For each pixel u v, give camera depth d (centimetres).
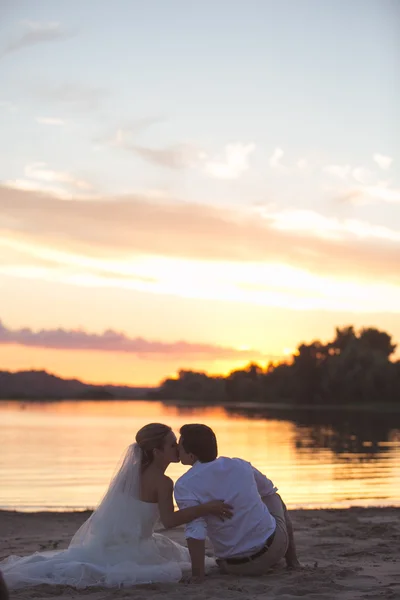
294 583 484
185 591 457
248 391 15325
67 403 13925
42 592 464
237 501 512
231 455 2397
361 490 1466
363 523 898
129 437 3369
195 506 507
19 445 2808
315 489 1484
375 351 11050
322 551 654
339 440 3303
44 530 879
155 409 9744
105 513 524
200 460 524
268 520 515
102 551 516
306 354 11850
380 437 3569
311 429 4447
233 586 468
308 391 11806
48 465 1995
